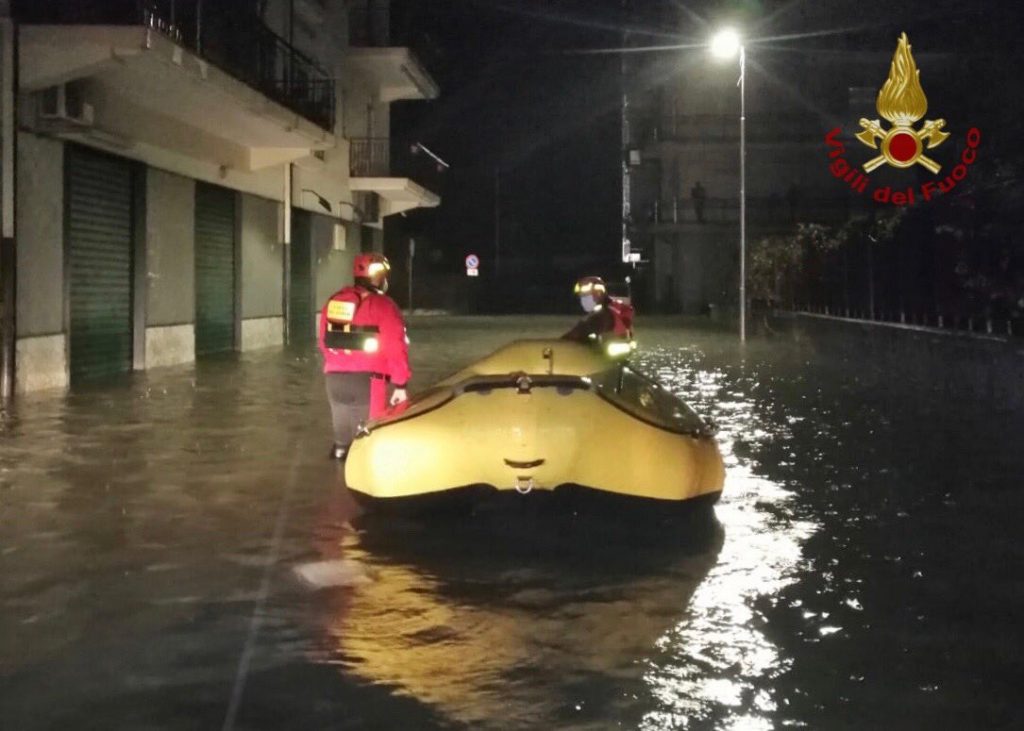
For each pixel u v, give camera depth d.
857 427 13.90
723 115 52.12
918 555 7.78
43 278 16.75
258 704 5.08
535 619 6.34
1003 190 19.02
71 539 8.08
